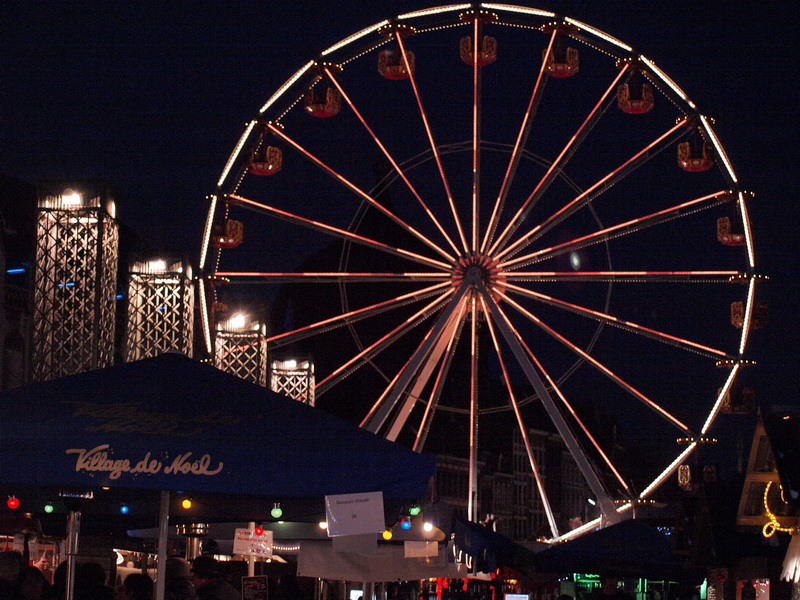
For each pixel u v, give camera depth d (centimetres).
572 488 18625
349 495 1265
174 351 1371
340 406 15175
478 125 5406
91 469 1105
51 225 4462
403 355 15312
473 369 5491
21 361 5556
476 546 2886
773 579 4562
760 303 5219
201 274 5122
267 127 5238
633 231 5331
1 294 5250
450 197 5438
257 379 6294
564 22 5209
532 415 17800
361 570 2288
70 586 1395
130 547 2344
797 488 2733
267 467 1109
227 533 2250
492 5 5228
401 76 5412
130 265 5119
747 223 5206
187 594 1429
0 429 1138
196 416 1185
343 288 5403
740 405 5231
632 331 5381
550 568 2961
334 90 5322
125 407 1198
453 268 5425
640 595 4981
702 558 5012
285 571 4116
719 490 5053
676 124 5269
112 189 4547
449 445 15275
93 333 4391
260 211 5241
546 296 5438
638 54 5225
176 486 1100
